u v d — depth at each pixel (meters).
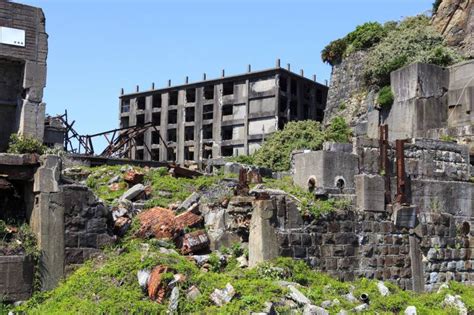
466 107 23.56
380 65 27.58
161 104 64.12
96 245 12.43
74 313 10.18
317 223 13.61
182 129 61.69
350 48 32.22
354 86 31.17
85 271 11.73
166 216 13.64
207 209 14.25
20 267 11.40
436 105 24.12
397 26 31.12
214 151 58.56
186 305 10.26
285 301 10.67
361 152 15.01
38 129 15.42
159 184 16.22
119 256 12.09
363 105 28.91
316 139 28.12
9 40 15.12
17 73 15.70
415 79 24.06
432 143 16.20
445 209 15.98
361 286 12.98
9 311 10.91
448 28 28.38
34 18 15.53
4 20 15.09
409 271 14.91
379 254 14.51
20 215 12.83
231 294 10.48
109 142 27.56
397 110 24.88
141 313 10.09
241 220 13.52
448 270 15.60
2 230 11.87
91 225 12.44
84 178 17.47
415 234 15.16
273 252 12.62
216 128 58.78
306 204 13.71
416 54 26.91
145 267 11.09
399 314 11.97
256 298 10.34
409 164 15.71
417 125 23.77
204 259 12.55
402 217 14.96
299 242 13.21
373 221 14.60
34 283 11.55
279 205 13.10
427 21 30.36
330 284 12.55
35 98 15.43
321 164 14.37
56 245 11.93
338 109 31.61
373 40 31.34
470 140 21.77
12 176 12.24
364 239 14.37
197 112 60.75
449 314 12.52
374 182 14.80
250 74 56.78
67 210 12.19
